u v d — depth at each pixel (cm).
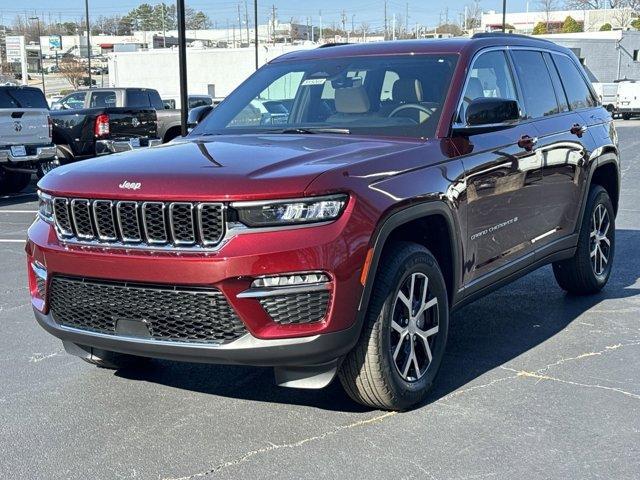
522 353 516
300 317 363
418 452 375
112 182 384
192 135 529
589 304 636
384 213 383
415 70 500
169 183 371
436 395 444
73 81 7356
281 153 412
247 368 496
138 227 374
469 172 454
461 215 447
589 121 636
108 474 360
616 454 371
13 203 1341
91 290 391
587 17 8888
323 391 454
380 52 533
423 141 450
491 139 488
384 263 397
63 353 535
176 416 423
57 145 1540
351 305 370
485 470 356
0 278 766
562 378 470
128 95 1922
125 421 418
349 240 366
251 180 363
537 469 357
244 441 391
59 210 400
